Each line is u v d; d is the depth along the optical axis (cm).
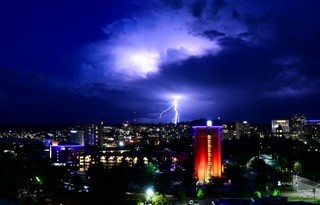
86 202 18500
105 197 18725
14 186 17362
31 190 18112
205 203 19900
